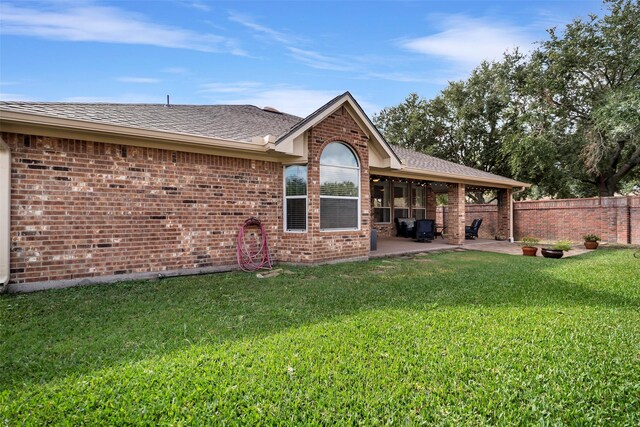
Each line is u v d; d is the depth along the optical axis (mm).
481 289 6660
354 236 10016
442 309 5324
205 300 5734
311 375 3240
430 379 3195
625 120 14578
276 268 8656
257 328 4480
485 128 26797
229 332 4340
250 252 8781
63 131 6285
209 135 7691
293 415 2664
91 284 6629
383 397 2900
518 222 18734
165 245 7508
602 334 4289
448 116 29375
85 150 6613
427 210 20078
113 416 2621
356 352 3729
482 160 27141
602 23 18656
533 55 20922
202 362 3488
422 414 2689
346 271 8406
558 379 3201
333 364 3465
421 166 13172
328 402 2828
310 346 3879
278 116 13586
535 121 19938
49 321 4672
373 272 8359
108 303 5477
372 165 10844
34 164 6133
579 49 19094
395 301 5773
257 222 8844
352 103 9578
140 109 9484
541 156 19656
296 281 7227
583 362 3529
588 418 2652
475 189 19797
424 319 4832
